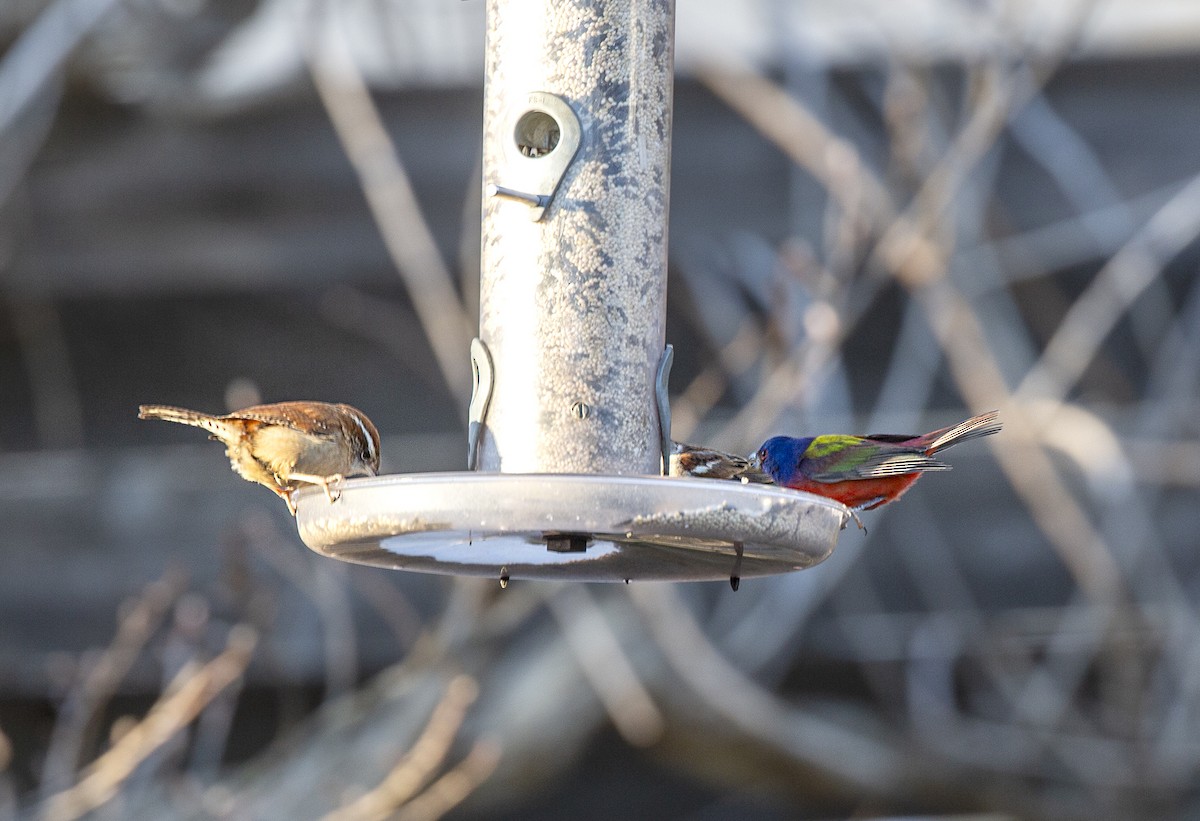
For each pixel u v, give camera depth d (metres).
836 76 15.30
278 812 13.95
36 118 14.76
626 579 7.43
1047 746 15.55
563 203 7.54
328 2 13.73
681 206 16.34
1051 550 16.66
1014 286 16.72
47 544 17.11
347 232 17.19
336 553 6.88
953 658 16.25
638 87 7.67
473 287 13.42
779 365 12.45
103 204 17.03
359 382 18.38
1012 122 15.06
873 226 13.37
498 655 15.52
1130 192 16.05
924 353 15.76
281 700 17.25
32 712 17.11
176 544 17.00
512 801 15.50
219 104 16.48
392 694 14.45
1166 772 14.83
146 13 15.64
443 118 16.19
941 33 13.79
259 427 8.20
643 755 18.59
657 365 7.61
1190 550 16.42
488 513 6.07
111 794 11.45
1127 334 17.30
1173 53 15.74
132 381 18.52
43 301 17.72
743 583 15.61
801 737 15.63
